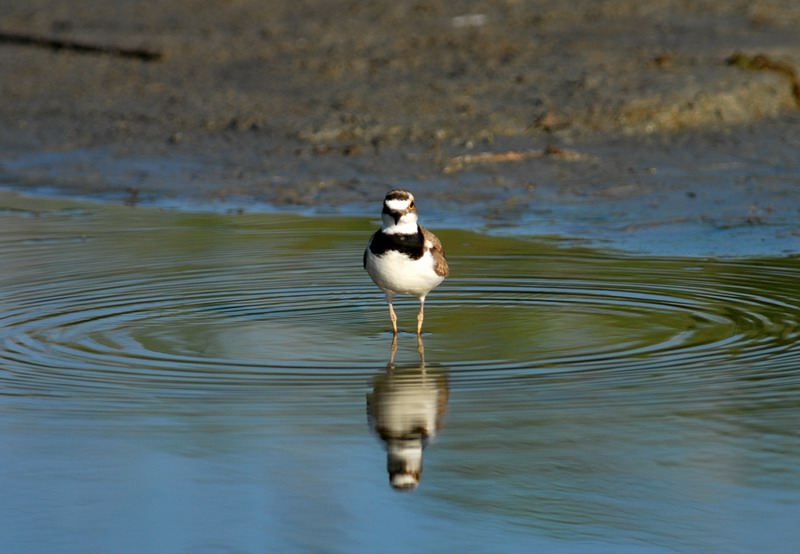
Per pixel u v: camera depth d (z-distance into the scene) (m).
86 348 11.23
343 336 11.70
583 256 14.58
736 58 22.67
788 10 27.80
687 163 18.81
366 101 21.81
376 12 28.58
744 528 7.84
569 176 18.44
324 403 9.86
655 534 7.82
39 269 14.24
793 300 12.49
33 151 20.92
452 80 22.70
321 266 14.31
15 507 8.32
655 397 9.80
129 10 29.84
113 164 20.00
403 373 10.54
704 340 11.22
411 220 11.39
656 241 15.24
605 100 20.97
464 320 12.19
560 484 8.41
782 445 8.91
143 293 13.16
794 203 16.69
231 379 10.42
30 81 24.92
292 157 19.75
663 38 25.31
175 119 21.98
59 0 31.11
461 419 9.48
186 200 18.02
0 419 9.55
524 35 25.98
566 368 10.55
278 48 25.75
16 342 11.41
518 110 20.92
